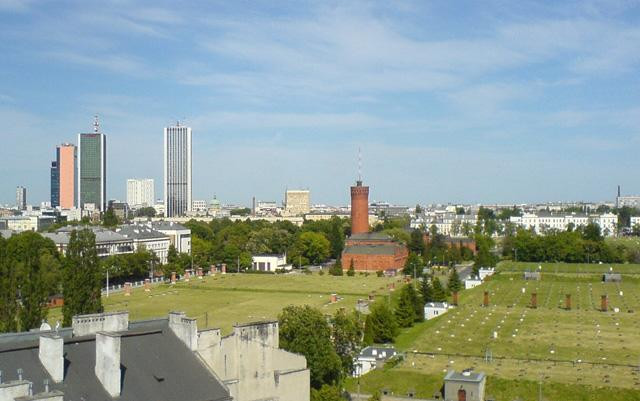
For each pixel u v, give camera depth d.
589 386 155.75
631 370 169.50
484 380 158.38
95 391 76.31
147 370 82.69
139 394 78.88
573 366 173.88
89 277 145.75
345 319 162.50
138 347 85.50
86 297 144.88
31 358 76.12
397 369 171.75
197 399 82.50
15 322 136.75
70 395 74.19
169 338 89.56
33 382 73.44
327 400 117.12
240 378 92.62
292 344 125.06
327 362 126.94
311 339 126.25
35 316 139.25
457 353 190.12
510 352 190.12
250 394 93.69
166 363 85.19
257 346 95.06
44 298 142.88
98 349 78.19
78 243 146.25
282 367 98.19
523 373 166.88
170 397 80.75
